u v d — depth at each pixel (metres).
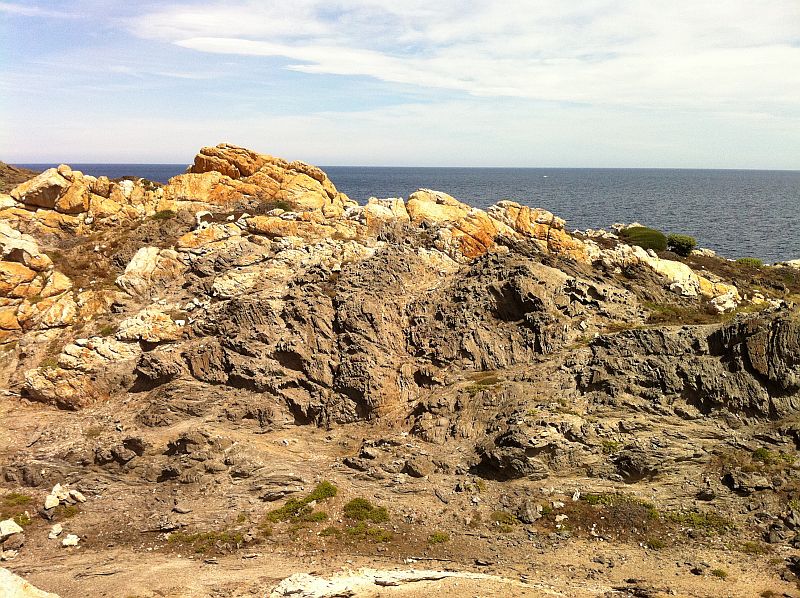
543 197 189.12
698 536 22.56
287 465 27.64
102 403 33.12
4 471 28.73
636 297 36.31
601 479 25.45
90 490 27.83
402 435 29.05
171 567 22.08
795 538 21.69
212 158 50.62
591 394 28.12
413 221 47.56
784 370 25.75
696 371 27.20
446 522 24.36
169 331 35.25
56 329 36.75
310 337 33.22
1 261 38.06
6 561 23.28
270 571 21.33
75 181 45.50
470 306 33.81
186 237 42.06
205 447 28.44
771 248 94.12
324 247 40.97
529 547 22.77
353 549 23.06
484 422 28.20
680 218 133.62
